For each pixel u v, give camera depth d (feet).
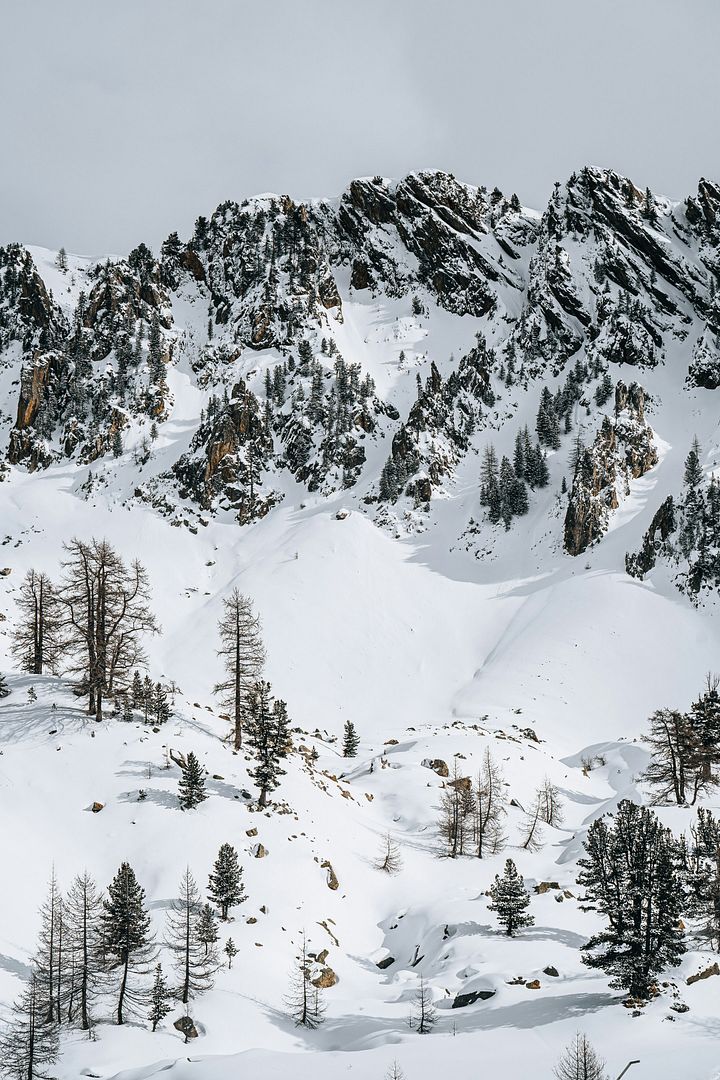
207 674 445.78
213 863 189.67
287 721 221.87
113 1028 143.13
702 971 147.13
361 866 219.00
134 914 150.10
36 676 251.80
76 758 212.23
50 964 144.15
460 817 242.58
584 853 233.14
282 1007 156.66
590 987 152.25
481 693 440.45
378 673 472.03
